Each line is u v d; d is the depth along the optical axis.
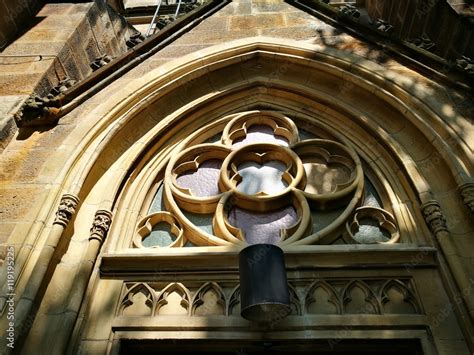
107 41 7.34
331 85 4.99
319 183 4.41
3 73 5.06
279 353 3.06
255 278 2.77
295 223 3.84
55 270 3.23
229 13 6.04
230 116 5.15
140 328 3.07
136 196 4.14
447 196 3.64
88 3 6.92
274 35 5.46
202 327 3.04
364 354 3.06
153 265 3.47
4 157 4.00
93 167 3.96
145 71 4.99
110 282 3.39
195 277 3.40
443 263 3.25
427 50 4.79
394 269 3.35
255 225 4.03
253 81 5.30
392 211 3.88
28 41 5.71
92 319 3.14
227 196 4.09
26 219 3.35
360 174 4.23
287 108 5.21
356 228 3.84
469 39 5.45
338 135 4.75
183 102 5.01
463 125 3.79
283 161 4.69
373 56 4.84
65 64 5.61
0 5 5.66
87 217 3.68
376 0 8.12
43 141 4.16
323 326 3.01
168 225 4.03
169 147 4.73
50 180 3.63
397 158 4.08
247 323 3.04
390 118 4.46
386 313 3.10
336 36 5.28
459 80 4.25
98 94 4.71
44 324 2.90
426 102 4.10
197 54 5.14
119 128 4.27
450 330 2.93
